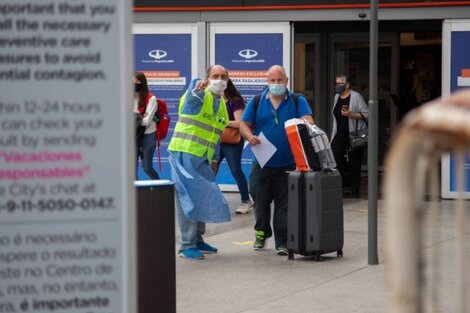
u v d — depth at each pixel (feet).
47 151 33.32
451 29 144.15
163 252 62.03
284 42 151.02
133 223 33.76
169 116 151.84
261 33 151.53
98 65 33.19
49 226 33.50
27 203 33.40
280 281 87.15
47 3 32.89
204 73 152.87
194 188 96.94
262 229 103.76
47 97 33.14
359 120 155.94
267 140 98.94
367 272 91.09
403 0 145.59
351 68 177.37
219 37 152.76
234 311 75.31
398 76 180.04
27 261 33.58
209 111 96.58
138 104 136.15
